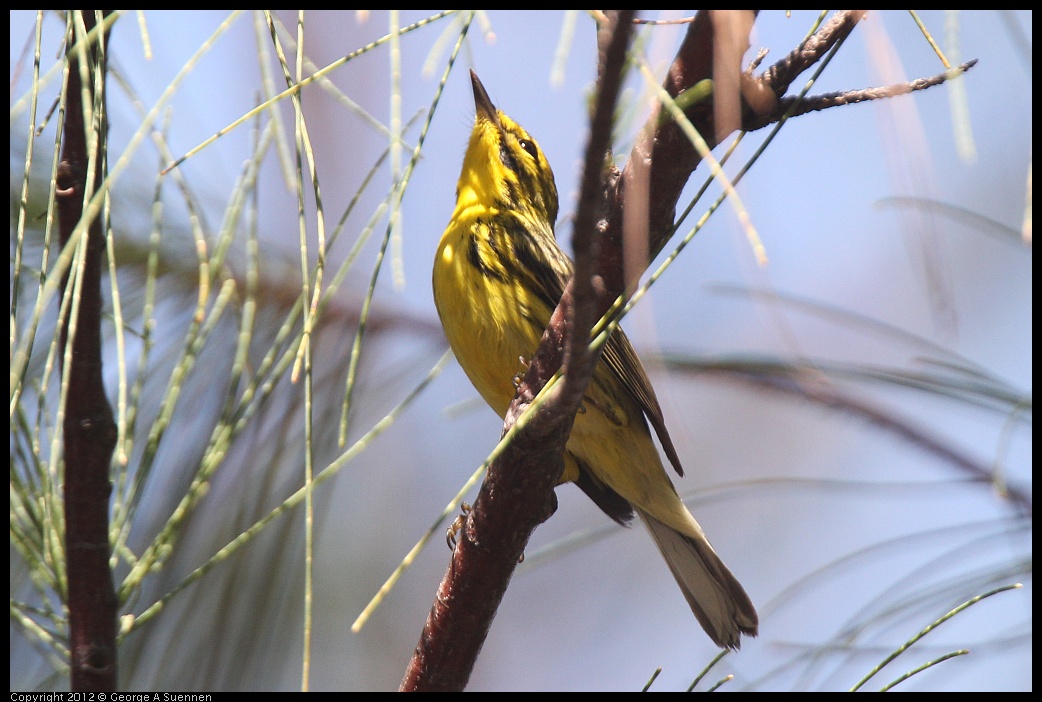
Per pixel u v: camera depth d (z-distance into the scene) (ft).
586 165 12.55
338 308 26.68
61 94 14.60
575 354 15.83
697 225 13.17
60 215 16.67
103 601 17.25
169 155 17.17
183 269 23.26
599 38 11.93
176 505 21.99
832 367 24.17
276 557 23.11
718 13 12.54
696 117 16.25
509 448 19.25
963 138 9.12
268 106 15.07
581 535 23.89
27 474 17.61
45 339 19.38
